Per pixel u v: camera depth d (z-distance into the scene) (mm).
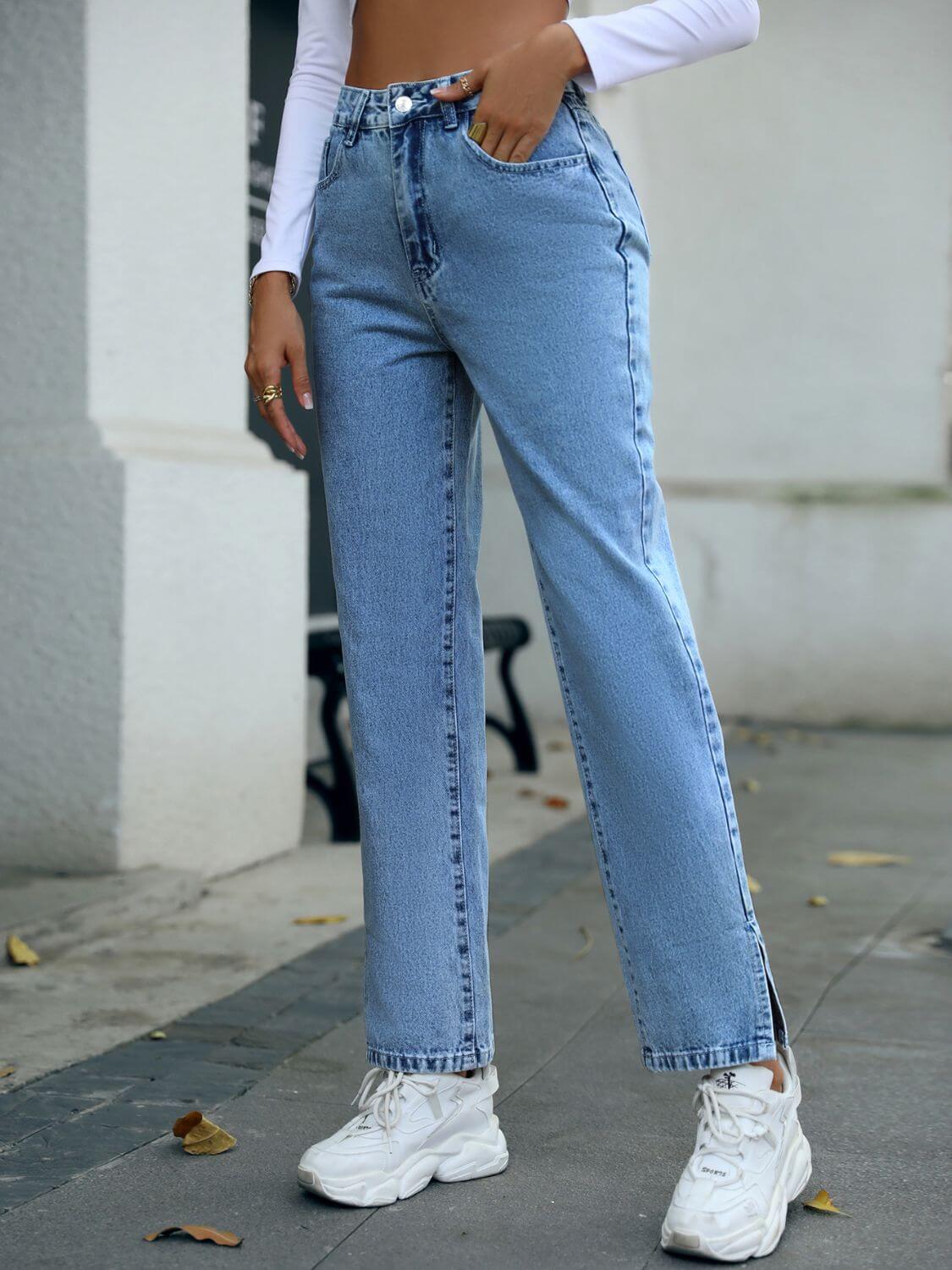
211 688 3723
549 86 1659
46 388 3531
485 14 1732
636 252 1777
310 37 1923
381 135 1747
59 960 3008
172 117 3670
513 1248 1706
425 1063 1875
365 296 1826
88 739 3484
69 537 3479
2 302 3555
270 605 3912
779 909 3514
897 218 6863
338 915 3383
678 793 1724
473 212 1709
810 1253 1697
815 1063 2381
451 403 1866
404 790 1876
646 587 1733
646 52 1692
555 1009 2691
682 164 7121
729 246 7078
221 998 2754
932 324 6848
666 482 7164
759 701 7016
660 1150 2008
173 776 3617
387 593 1866
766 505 6973
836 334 6965
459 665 1900
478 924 1914
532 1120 2125
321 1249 1702
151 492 3490
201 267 3785
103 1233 1746
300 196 1917
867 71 6863
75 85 3441
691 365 7145
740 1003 1735
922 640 6797
